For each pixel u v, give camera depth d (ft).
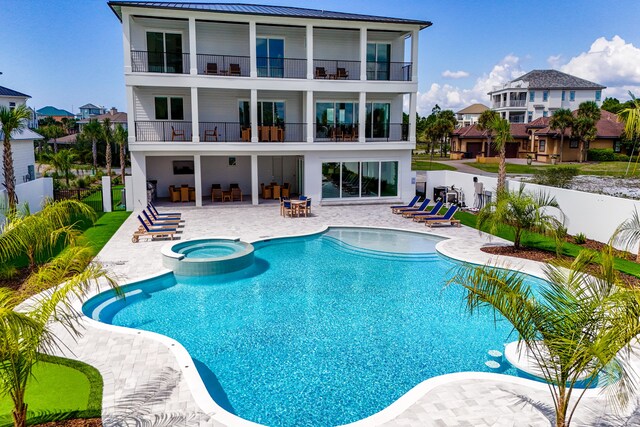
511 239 57.26
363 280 44.70
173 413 21.22
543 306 18.42
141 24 78.84
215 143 76.89
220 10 73.10
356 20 78.02
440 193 86.53
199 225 64.39
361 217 71.72
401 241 59.31
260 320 35.29
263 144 78.64
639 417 21.44
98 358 26.43
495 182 72.90
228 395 25.23
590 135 161.27
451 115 205.87
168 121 79.66
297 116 88.17
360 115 82.43
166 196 89.30
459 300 39.50
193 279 44.57
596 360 17.99
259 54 84.28
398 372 27.71
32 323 17.01
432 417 21.36
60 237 54.65
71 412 21.13
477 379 24.75
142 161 75.72
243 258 47.47
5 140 51.88
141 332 29.94
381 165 86.28
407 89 83.15
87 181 105.70
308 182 82.84
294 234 59.67
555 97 252.42
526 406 22.24
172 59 81.30
